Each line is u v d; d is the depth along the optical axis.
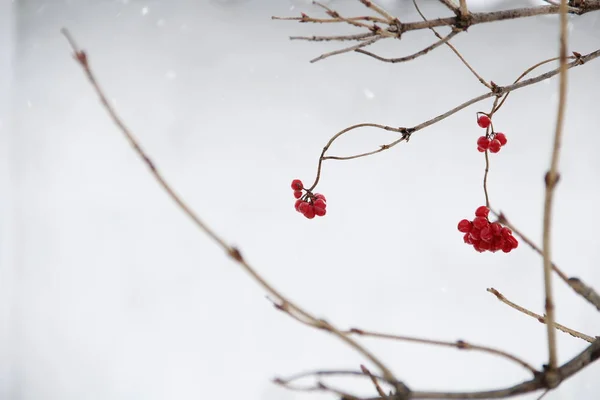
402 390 1.01
